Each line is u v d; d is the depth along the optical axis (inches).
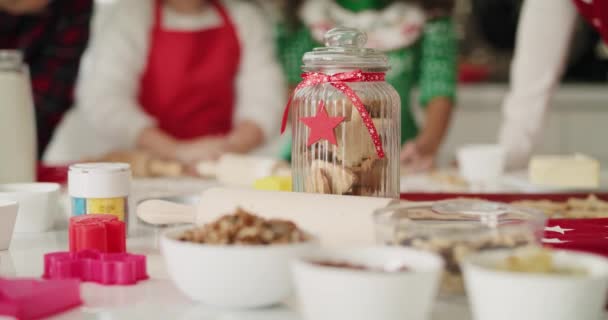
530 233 31.3
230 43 108.3
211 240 31.9
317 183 41.5
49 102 89.3
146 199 49.3
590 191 66.3
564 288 25.4
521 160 80.6
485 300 26.6
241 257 30.1
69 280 32.7
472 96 150.3
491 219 35.2
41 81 88.9
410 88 103.0
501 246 30.8
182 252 30.9
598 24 70.0
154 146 100.8
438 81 101.1
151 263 40.4
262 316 31.2
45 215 49.4
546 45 78.3
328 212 37.7
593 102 149.7
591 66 158.2
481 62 159.9
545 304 25.6
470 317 31.0
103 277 36.1
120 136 103.0
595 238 39.9
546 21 77.8
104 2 114.7
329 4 100.7
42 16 87.8
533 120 80.4
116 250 40.4
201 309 32.2
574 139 150.8
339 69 41.2
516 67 80.9
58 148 113.3
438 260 28.0
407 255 29.2
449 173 76.2
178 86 107.4
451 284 31.6
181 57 107.0
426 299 27.3
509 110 81.6
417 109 113.4
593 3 68.8
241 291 30.9
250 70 108.4
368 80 41.3
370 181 41.3
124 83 104.6
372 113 41.4
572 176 67.1
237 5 110.6
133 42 105.4
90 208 45.6
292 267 28.1
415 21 101.0
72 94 92.0
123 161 74.2
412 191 64.9
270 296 31.3
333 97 41.2
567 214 48.8
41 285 31.8
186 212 47.4
